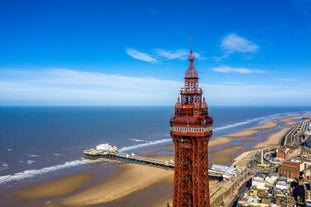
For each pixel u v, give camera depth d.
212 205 132.00
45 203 139.12
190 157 64.62
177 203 65.38
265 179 168.88
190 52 68.06
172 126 66.19
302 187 157.38
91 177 184.50
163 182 175.75
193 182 63.28
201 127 62.66
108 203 141.12
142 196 151.25
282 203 131.12
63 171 196.88
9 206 134.75
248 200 133.00
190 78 67.19
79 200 144.00
